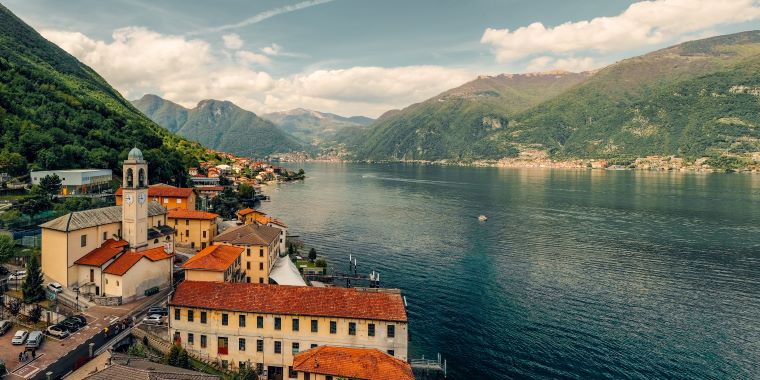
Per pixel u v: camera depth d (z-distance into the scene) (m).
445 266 115.81
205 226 112.81
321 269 106.00
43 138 147.38
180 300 61.16
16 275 74.88
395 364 53.38
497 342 73.50
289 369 59.75
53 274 75.56
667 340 74.56
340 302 61.38
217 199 190.00
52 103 181.62
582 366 66.38
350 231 160.88
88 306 70.00
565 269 113.25
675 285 101.06
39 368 49.75
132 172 84.25
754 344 73.19
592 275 108.31
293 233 155.75
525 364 66.88
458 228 167.38
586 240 146.25
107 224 81.69
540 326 79.62
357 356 53.94
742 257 124.50
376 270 112.06
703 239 146.62
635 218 186.38
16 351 53.44
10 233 90.62
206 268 74.75
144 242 87.19
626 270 112.38
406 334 59.28
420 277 106.50
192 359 59.12
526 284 101.56
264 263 90.06
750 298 93.06
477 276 107.44
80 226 75.75
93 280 75.25
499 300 91.62
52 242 75.38
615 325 80.00
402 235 154.38
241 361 59.97
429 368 64.12
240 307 60.12
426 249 134.25
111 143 176.62
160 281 80.75
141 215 86.00
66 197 122.44
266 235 96.62
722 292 96.56
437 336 75.31
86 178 138.25
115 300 71.69
